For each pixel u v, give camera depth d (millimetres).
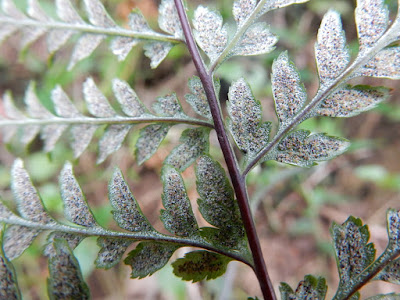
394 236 60
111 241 62
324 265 140
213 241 64
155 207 146
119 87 73
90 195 139
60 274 55
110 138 72
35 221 61
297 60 158
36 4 72
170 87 152
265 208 150
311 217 148
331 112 65
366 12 64
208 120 70
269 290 63
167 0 73
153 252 63
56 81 146
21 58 72
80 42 74
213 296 120
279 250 144
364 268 61
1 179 135
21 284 126
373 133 159
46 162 136
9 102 70
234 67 146
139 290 130
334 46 65
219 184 64
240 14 71
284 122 66
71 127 72
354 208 151
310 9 161
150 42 74
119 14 145
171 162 70
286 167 136
